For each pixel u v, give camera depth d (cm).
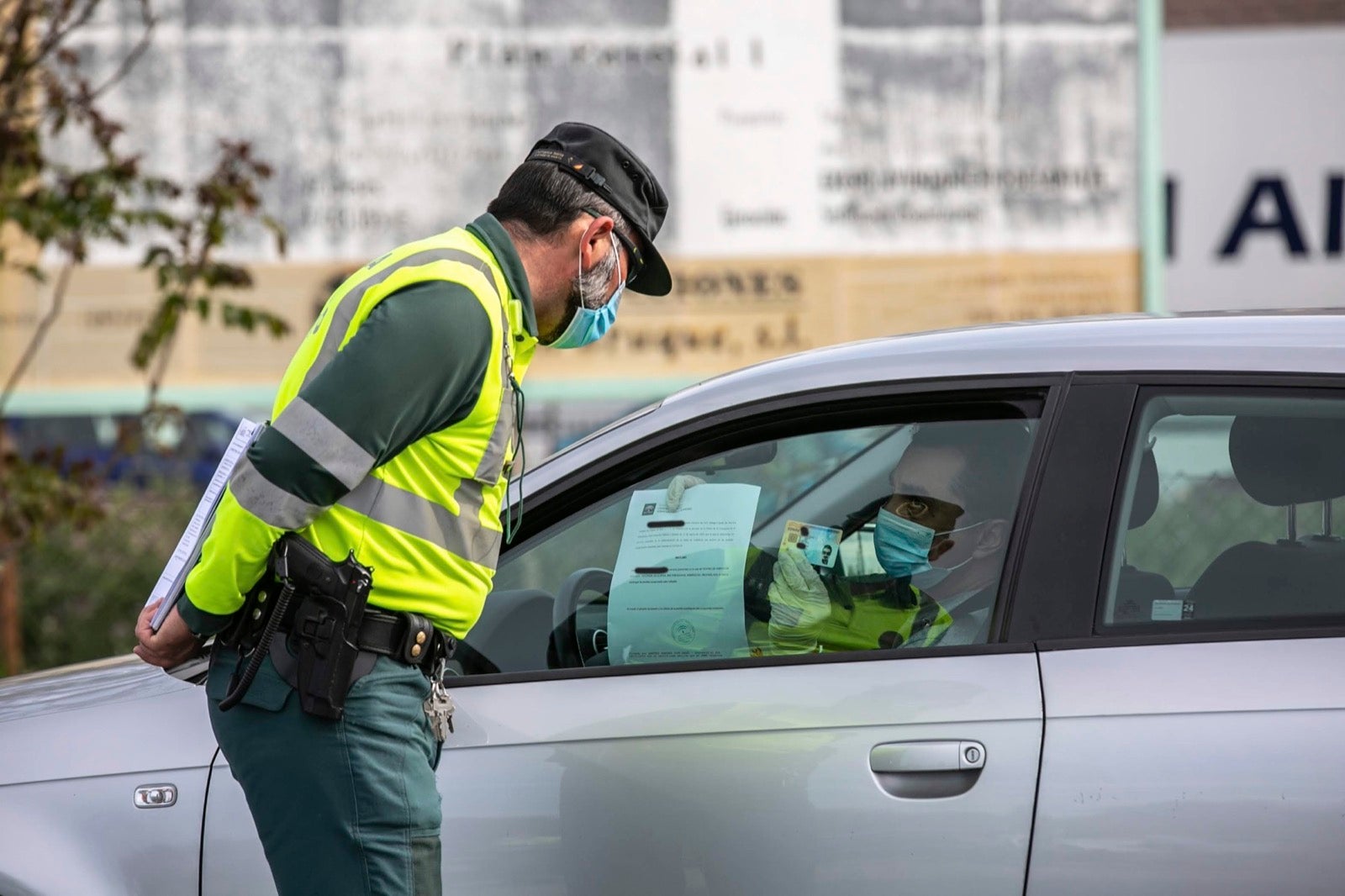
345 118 2509
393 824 758
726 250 2530
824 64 2514
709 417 898
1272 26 3084
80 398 2503
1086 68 2517
